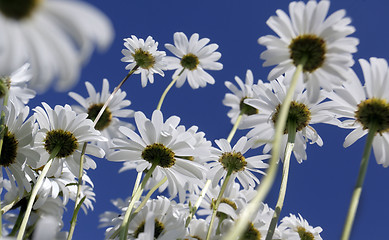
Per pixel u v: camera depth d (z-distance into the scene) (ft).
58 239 2.65
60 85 1.75
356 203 2.19
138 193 2.49
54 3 1.79
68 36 1.77
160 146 2.63
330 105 2.64
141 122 2.64
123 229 2.40
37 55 1.82
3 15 1.84
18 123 2.55
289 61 2.43
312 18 2.41
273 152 2.18
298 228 2.87
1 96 2.59
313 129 2.66
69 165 2.66
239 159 2.75
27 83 2.64
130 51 3.14
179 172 2.65
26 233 2.60
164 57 3.28
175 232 2.49
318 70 2.42
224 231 2.67
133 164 2.93
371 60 2.48
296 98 2.66
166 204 2.66
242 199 2.72
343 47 2.40
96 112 3.20
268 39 2.43
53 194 2.67
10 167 2.55
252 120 2.70
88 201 2.84
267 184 2.08
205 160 2.70
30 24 1.83
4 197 2.63
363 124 2.48
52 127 2.65
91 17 1.65
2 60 1.85
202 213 2.85
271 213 2.69
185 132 2.64
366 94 2.48
